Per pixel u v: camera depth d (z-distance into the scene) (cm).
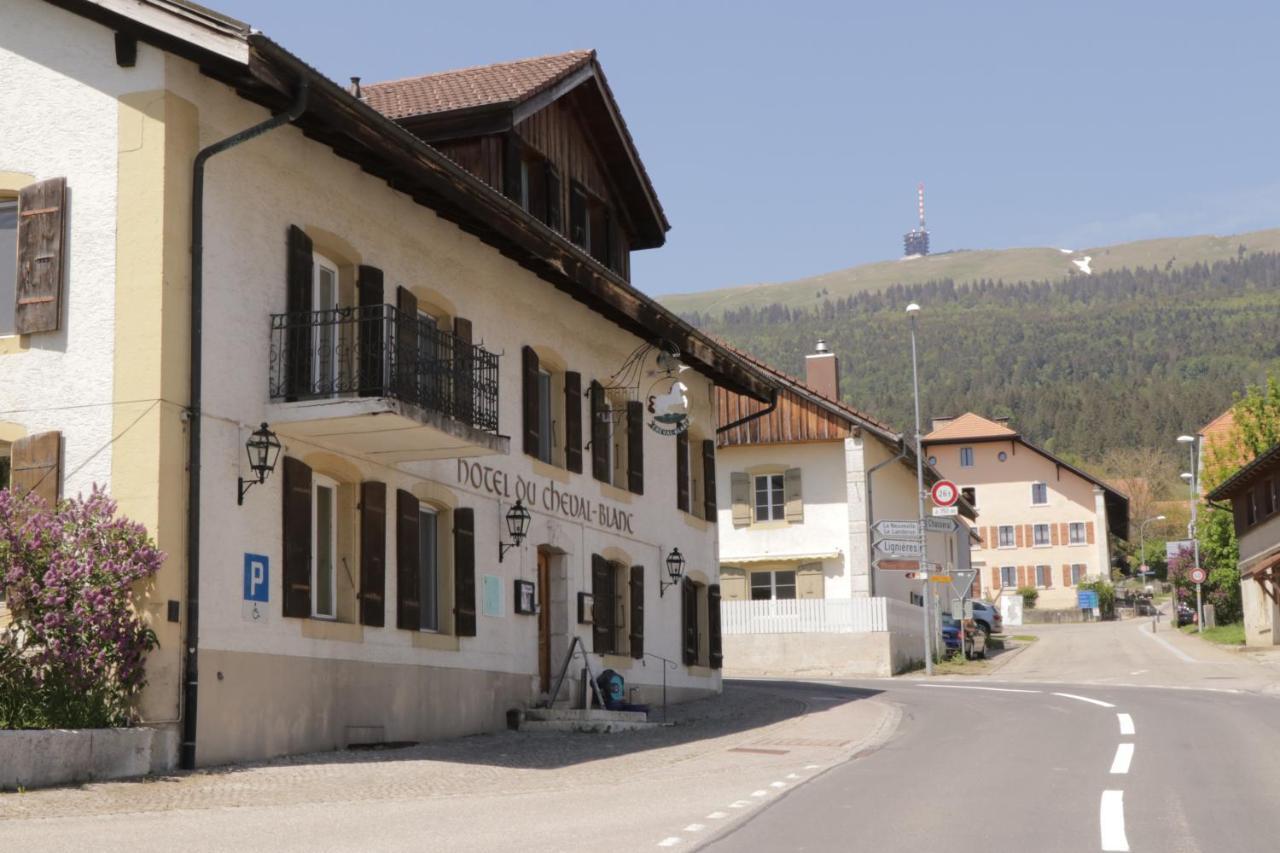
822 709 2439
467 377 1802
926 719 2169
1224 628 5650
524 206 2364
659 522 2697
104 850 962
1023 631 6975
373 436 1664
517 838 1033
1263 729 1875
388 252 1847
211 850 968
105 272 1472
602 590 2409
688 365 2823
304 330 1636
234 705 1491
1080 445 19538
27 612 1368
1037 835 1053
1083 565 9719
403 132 1666
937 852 981
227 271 1541
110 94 1493
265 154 1616
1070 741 1756
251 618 1530
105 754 1320
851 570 4291
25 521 1384
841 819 1131
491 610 2044
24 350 1487
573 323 2388
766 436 4388
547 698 2206
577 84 2469
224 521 1505
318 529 1711
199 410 1477
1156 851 991
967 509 6184
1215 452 5859
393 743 1741
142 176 1473
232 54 1436
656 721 2236
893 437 4331
